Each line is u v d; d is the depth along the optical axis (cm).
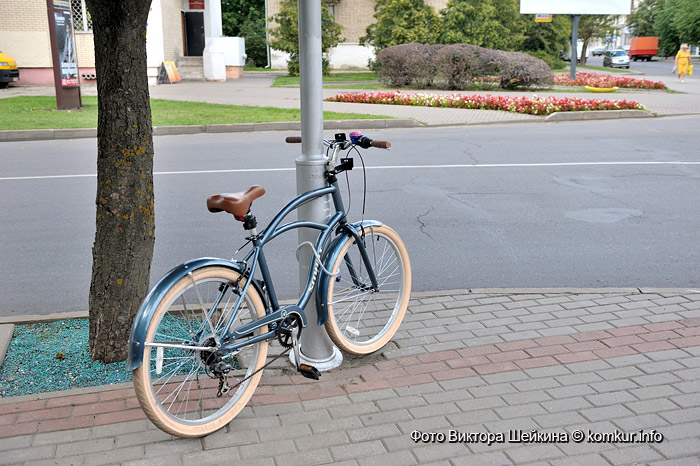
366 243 426
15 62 2534
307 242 381
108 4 362
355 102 1947
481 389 365
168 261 620
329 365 396
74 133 1393
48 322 466
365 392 366
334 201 400
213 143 1305
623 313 469
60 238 694
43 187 919
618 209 789
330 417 341
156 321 307
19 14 2538
